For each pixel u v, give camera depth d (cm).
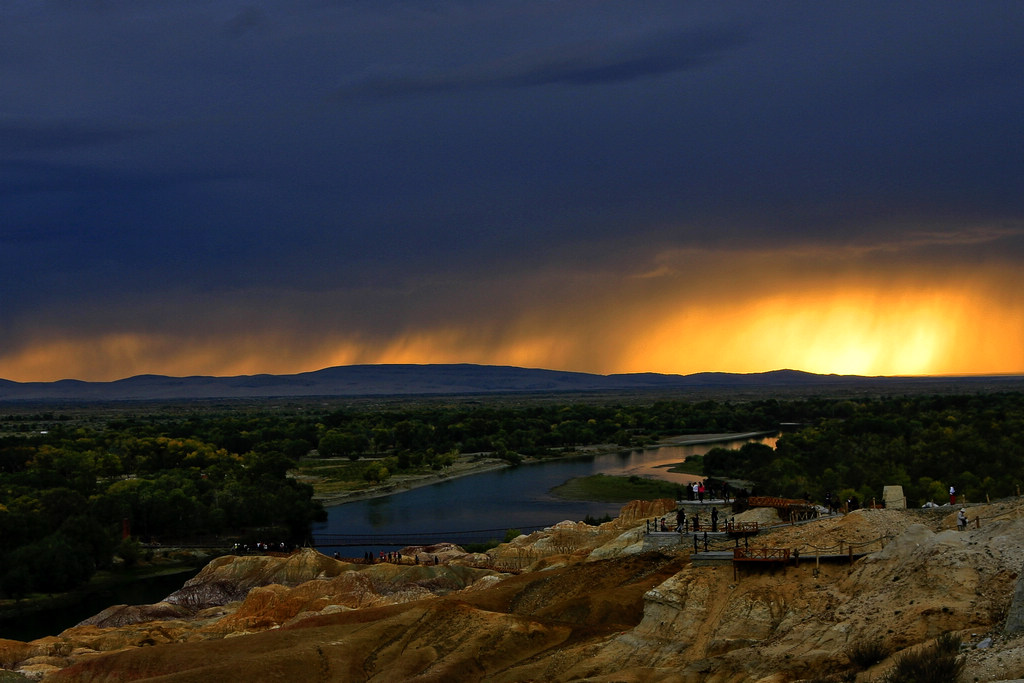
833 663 4972
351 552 15950
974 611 4953
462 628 7300
